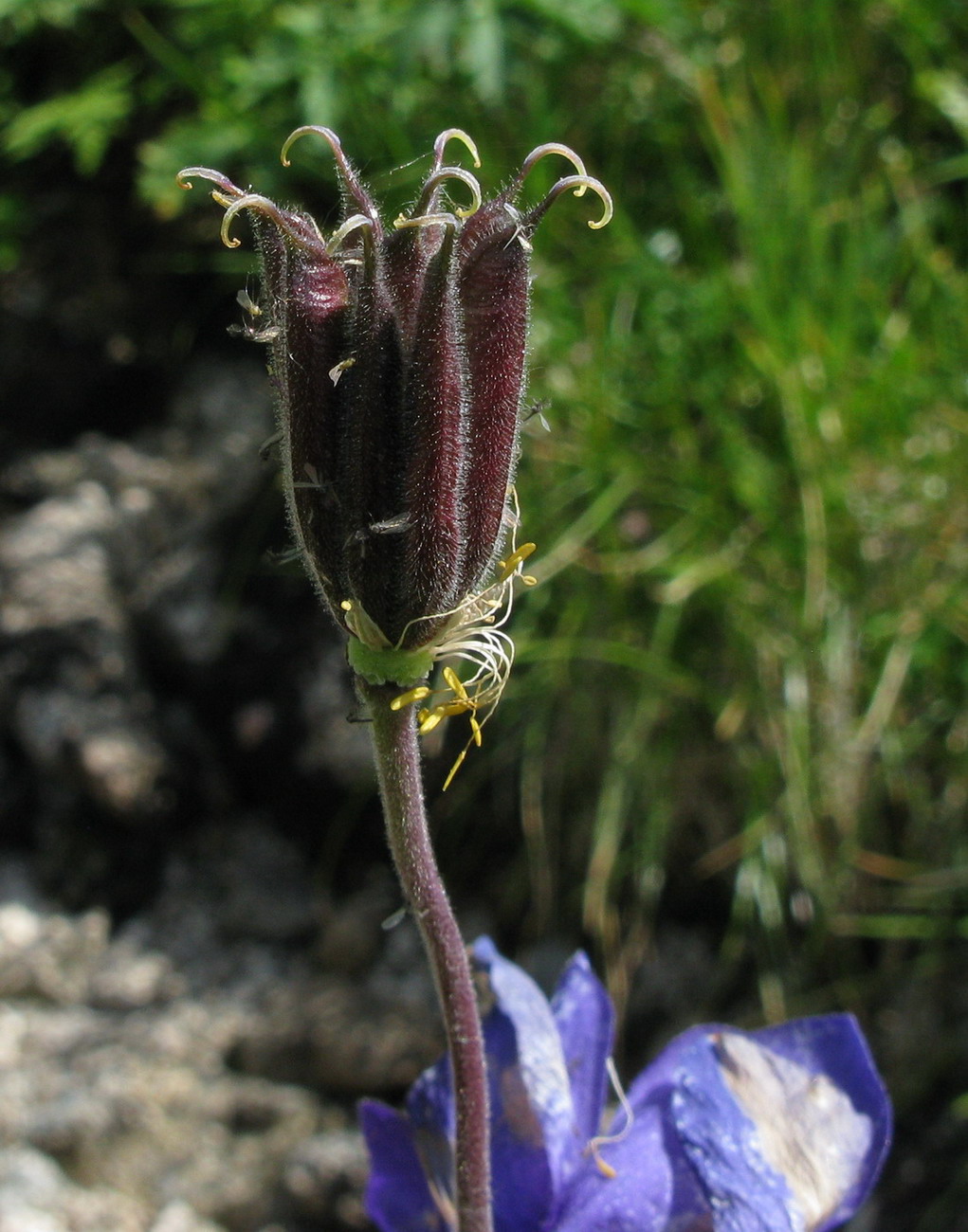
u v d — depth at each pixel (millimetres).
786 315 267
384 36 278
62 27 321
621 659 258
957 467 260
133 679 282
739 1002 254
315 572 106
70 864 280
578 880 266
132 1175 238
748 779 257
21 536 289
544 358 273
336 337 100
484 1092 115
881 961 254
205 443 302
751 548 263
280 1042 250
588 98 292
